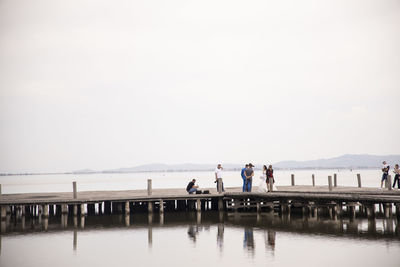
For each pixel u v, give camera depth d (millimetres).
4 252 22922
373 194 33594
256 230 27547
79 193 39719
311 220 30781
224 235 26312
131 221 32125
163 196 34875
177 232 27562
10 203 31750
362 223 28875
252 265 19938
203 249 23016
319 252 21750
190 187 37312
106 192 40844
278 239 24766
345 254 21234
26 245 24391
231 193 36125
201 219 32656
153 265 20344
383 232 25703
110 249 23344
